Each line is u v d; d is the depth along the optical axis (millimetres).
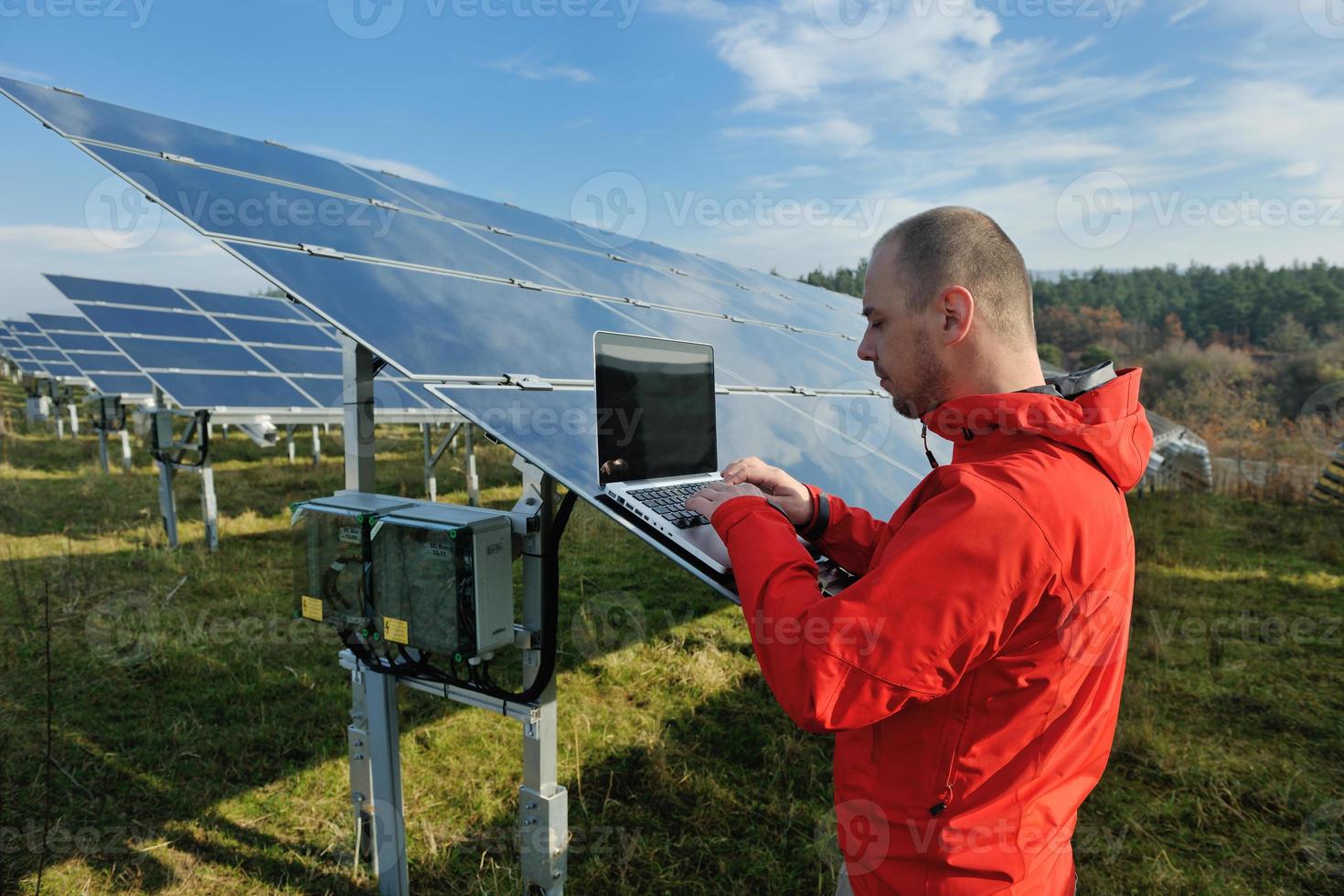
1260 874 3223
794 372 4180
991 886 1231
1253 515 10891
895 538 1168
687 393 2025
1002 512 1072
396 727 2697
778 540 1319
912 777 1237
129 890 2773
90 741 3758
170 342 7551
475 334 2393
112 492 9875
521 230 4688
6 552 6832
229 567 6574
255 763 3646
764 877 3053
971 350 1289
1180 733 4449
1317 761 4188
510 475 11898
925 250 1293
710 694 4586
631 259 5531
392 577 2330
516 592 6320
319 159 3828
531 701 2338
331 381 8328
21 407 22812
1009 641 1143
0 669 4473
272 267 2111
